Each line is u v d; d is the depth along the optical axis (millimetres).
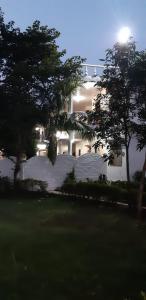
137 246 11586
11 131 25234
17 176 27000
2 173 27688
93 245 11633
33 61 25938
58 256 10336
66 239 12344
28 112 23953
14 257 10188
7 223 14938
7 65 25547
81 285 8117
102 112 18234
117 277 8656
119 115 17766
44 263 9680
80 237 12664
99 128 18359
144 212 17188
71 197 22391
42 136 30406
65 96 25344
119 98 17625
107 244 11773
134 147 29828
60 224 14688
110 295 7598
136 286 8086
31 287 7941
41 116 24328
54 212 17141
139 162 29953
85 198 21641
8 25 25562
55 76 25250
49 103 25016
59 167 27641
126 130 18125
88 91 34094
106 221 15094
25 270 9078
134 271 9102
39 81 25125
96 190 20859
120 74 17422
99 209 18188
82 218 15586
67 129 24969
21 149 26094
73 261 9898
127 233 13344
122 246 11578
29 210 18094
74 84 25500
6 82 24703
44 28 26047
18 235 12828
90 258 10211
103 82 17906
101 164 27906
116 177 29328
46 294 7578
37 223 14906
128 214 16922
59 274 8812
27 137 26062
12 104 24359
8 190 24938
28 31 25766
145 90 17047
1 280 8336
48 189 27141
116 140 18594
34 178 27297
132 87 17297
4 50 25391
